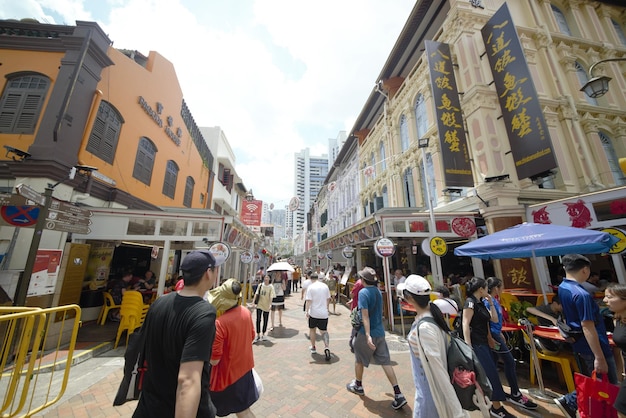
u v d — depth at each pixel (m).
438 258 7.41
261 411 3.55
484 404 1.94
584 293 3.07
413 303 2.46
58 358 5.10
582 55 11.30
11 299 5.04
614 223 6.11
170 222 7.48
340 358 5.53
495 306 3.73
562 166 9.17
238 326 2.54
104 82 8.24
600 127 10.18
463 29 10.13
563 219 6.95
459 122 9.49
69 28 7.71
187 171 14.55
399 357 5.55
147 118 10.55
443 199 10.48
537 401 3.75
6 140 6.74
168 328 1.60
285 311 11.41
